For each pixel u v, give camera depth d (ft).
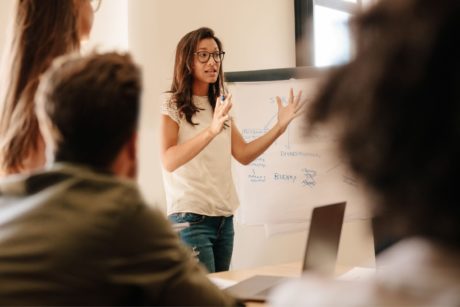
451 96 1.40
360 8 1.65
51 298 2.91
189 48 8.65
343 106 1.60
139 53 10.73
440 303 1.40
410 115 1.45
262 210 10.34
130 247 3.15
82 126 3.36
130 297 3.20
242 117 10.52
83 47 5.91
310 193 10.03
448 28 1.42
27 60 5.05
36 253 2.97
